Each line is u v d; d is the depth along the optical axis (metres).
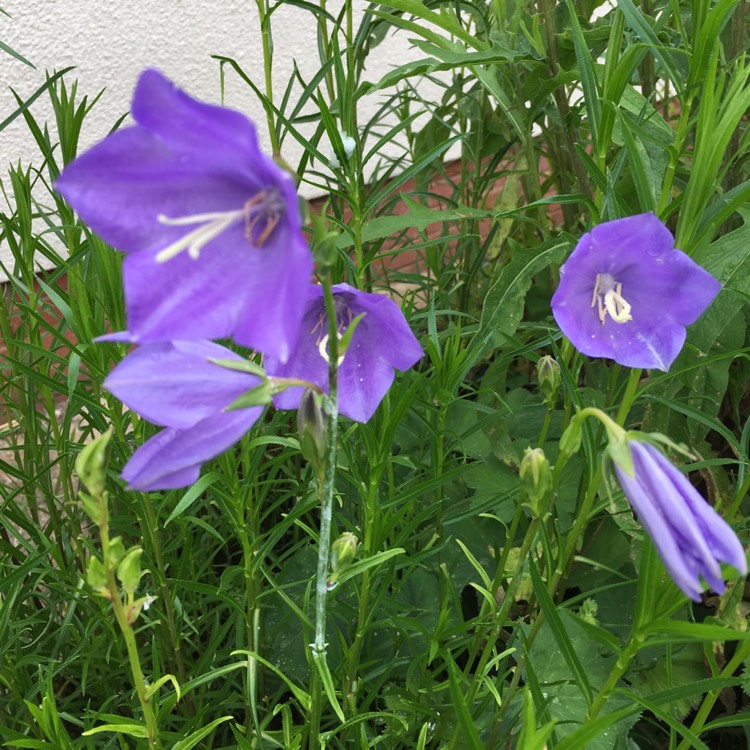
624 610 0.37
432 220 0.36
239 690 0.35
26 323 0.35
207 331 0.15
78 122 0.30
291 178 0.14
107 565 0.18
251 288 0.16
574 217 0.46
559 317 0.24
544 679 0.34
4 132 0.49
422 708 0.29
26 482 0.33
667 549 0.17
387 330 0.22
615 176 0.29
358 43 0.39
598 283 0.24
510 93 0.42
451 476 0.26
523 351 0.32
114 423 0.28
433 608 0.37
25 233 0.32
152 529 0.29
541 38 0.37
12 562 0.36
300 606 0.37
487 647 0.25
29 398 0.35
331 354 0.18
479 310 0.50
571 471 0.39
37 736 0.29
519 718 0.32
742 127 0.41
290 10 0.56
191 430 0.18
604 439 0.33
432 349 0.29
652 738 0.36
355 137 0.35
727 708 0.35
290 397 0.22
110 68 0.51
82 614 0.37
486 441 0.41
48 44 0.49
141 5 0.51
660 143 0.27
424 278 0.45
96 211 0.15
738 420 0.39
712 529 0.17
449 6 0.39
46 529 0.36
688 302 0.24
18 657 0.33
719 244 0.29
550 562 0.26
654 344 0.24
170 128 0.14
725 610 0.33
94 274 0.31
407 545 0.35
